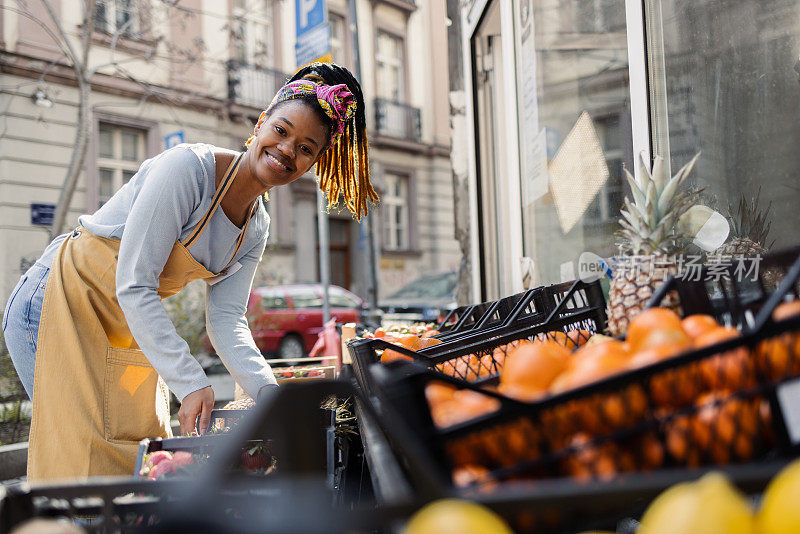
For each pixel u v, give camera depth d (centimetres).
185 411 161
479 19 497
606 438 60
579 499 48
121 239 177
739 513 44
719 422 61
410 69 1981
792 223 234
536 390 77
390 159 1927
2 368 554
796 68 235
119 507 71
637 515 54
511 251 438
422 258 1989
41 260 194
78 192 1182
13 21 1098
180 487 71
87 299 177
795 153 235
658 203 144
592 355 75
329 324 443
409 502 48
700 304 105
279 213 1661
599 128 310
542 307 163
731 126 249
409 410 63
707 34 257
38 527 51
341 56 1820
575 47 333
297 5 682
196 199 183
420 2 2009
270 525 47
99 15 1185
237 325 207
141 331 168
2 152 1089
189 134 1374
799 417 62
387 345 115
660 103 266
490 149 522
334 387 56
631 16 275
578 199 331
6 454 369
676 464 61
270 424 53
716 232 175
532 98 390
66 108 1166
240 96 1494
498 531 44
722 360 64
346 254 1859
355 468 167
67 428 169
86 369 173
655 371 63
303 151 190
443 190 2036
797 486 44
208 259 194
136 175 192
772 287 98
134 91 1270
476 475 59
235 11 1530
